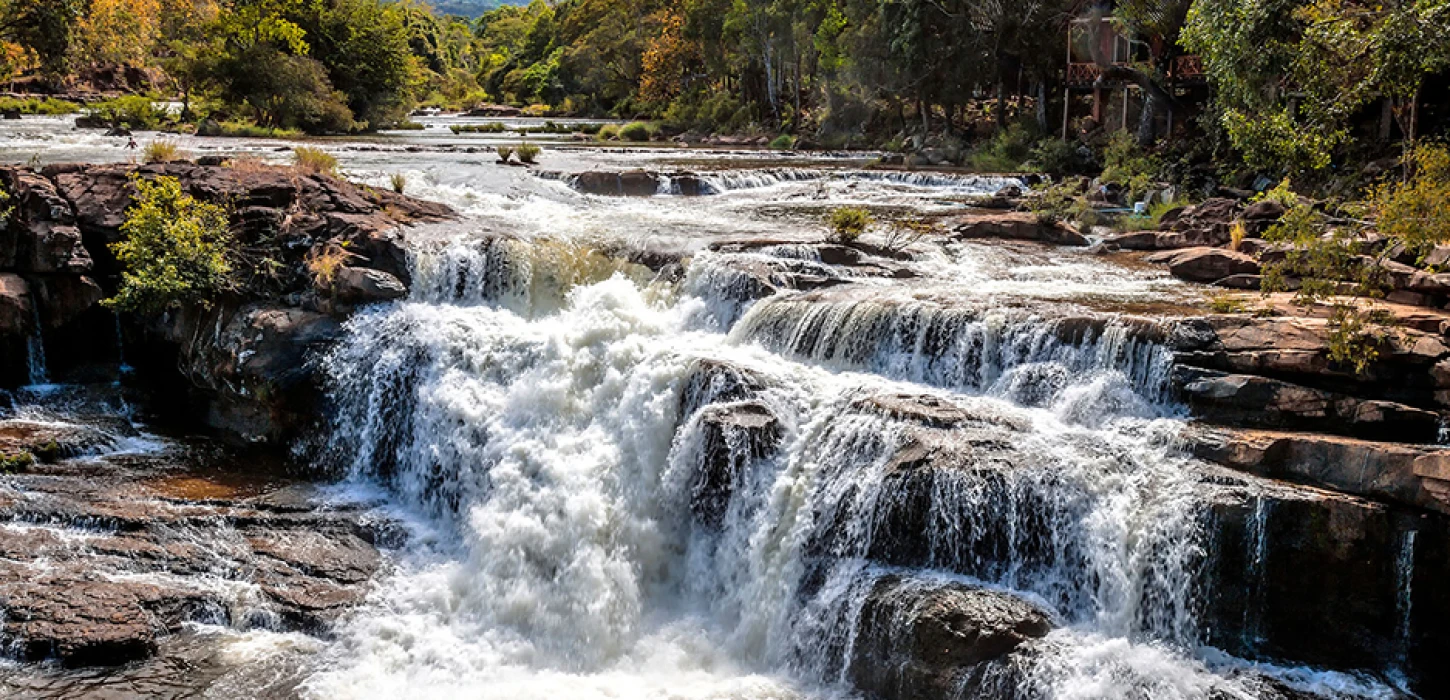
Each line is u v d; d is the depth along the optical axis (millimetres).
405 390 16062
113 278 18750
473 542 13562
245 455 16500
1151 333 13281
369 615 12305
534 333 16469
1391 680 10445
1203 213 23312
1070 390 13266
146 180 19328
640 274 18781
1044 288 17562
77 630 11062
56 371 18375
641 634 12750
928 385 14570
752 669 11938
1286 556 10625
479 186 27812
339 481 15953
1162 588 10875
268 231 18906
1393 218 13852
